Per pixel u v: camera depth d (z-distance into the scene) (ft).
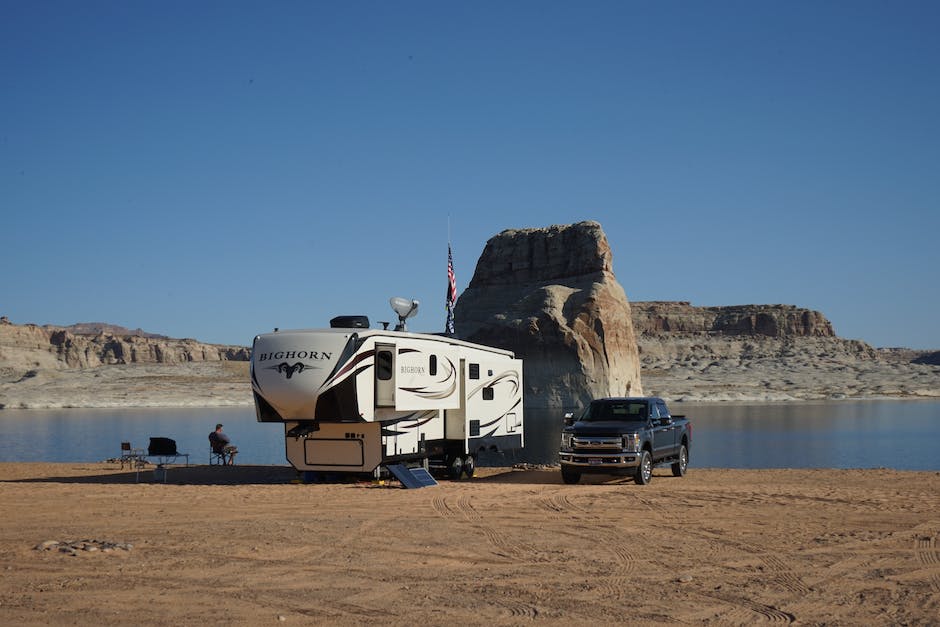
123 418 348.38
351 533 39.86
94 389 612.29
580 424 63.31
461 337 485.97
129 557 34.27
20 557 34.04
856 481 62.59
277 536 39.04
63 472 77.82
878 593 28.55
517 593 28.48
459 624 24.88
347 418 59.26
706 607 26.73
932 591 28.86
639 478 60.54
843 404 518.37
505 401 79.25
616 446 60.08
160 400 536.01
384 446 61.77
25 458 144.25
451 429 70.85
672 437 67.62
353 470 62.23
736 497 52.34
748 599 27.73
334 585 29.55
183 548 36.11
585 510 47.32
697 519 44.01
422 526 41.88
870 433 228.02
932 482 61.46
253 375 60.75
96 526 42.22
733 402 556.92
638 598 27.84
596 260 492.13
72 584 29.55
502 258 539.29
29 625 24.63
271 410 62.03
